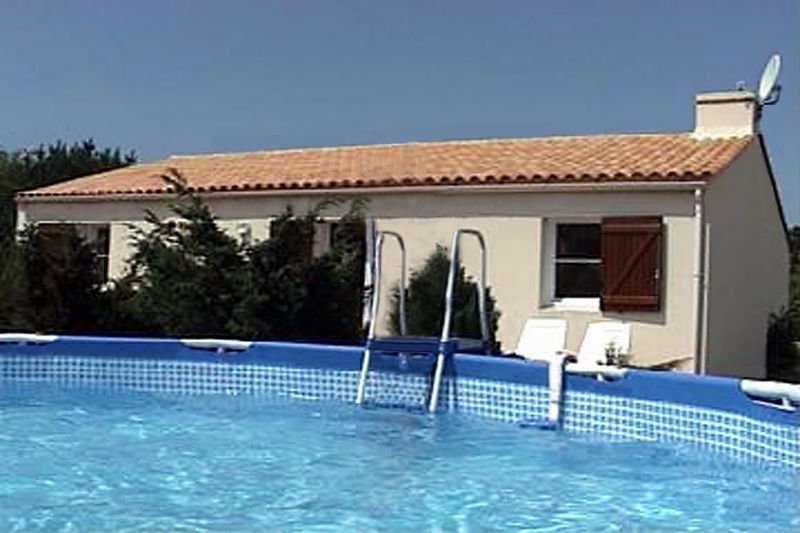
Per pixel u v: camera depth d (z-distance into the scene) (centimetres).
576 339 1645
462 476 877
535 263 1684
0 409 1223
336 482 850
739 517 752
